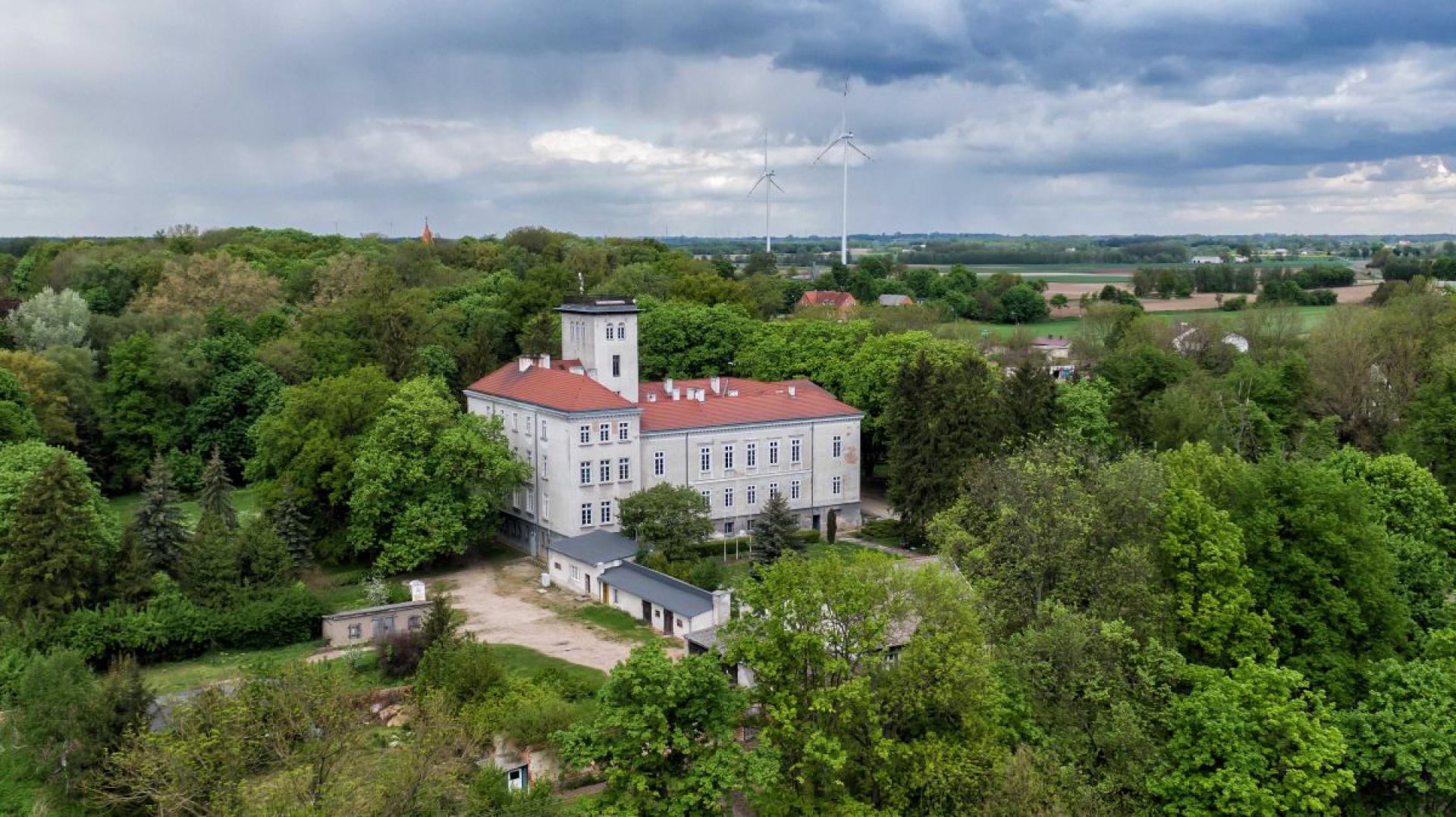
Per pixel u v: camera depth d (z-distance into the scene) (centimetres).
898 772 4981
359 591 9281
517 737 5791
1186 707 5238
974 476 8525
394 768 4959
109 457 13275
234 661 7738
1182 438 11150
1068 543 6469
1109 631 5500
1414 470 8275
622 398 10350
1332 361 13400
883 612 5228
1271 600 6719
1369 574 6706
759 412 11238
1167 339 16550
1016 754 4953
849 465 11794
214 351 13938
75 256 19475
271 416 11300
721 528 11062
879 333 14775
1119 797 5078
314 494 10044
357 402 10400
